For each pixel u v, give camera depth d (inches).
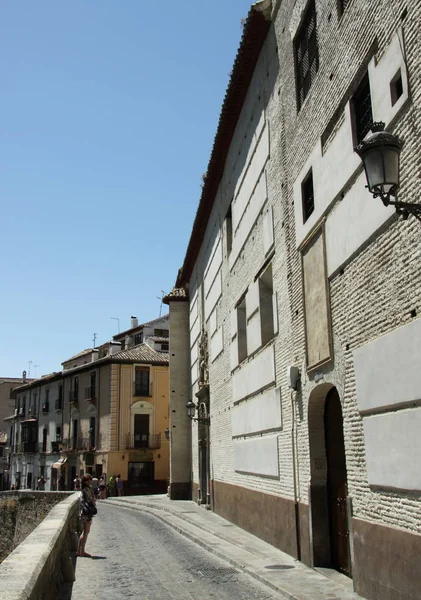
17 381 3122.5
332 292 410.3
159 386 1934.1
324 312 424.8
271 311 636.1
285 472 523.8
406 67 306.8
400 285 311.0
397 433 306.7
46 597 293.6
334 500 444.5
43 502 1022.4
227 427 823.7
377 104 338.3
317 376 440.8
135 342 2228.1
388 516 319.3
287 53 542.9
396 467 307.0
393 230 319.9
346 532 417.1
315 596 348.8
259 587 394.9
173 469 1274.6
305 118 481.7
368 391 342.0
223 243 879.7
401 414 303.1
